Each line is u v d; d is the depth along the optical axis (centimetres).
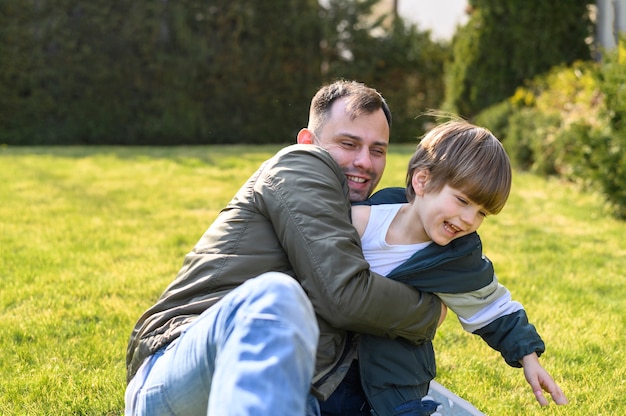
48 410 265
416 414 191
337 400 194
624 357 326
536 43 960
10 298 381
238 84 1343
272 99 1360
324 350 183
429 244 197
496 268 459
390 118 234
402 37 1400
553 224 600
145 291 399
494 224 596
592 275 450
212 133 1348
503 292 208
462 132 193
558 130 805
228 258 187
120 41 1277
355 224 204
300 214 183
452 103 1054
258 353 135
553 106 849
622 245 531
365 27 1390
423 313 191
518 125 888
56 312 363
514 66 980
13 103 1247
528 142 873
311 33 1354
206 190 738
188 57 1310
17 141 1259
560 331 353
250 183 197
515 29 966
